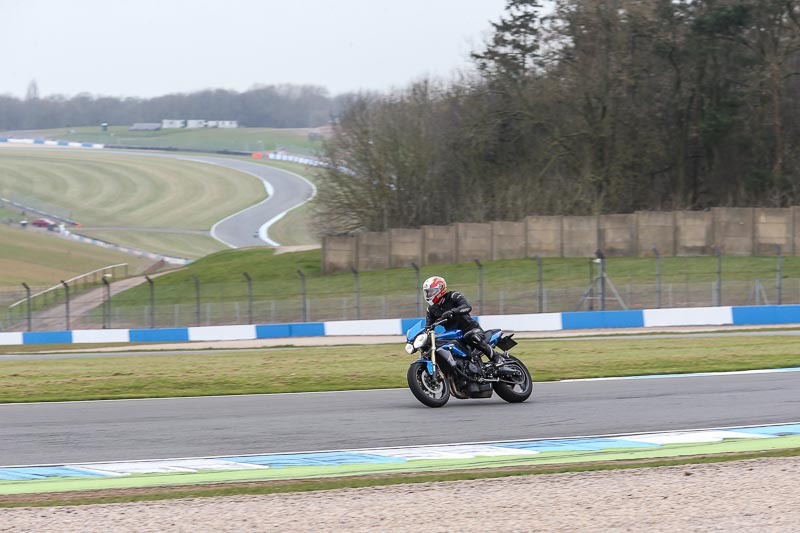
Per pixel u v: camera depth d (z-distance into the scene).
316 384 36.12
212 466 20.17
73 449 22.50
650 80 124.62
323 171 132.12
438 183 128.12
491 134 125.31
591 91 119.69
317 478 18.72
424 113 129.75
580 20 119.25
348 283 104.25
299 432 24.33
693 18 119.81
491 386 28.45
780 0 115.25
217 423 26.11
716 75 123.19
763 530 14.35
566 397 30.25
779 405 27.78
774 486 16.98
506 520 15.04
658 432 23.58
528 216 109.19
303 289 88.81
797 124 125.50
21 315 104.06
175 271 127.44
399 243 113.62
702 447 21.53
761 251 102.06
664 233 104.69
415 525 14.84
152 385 37.12
